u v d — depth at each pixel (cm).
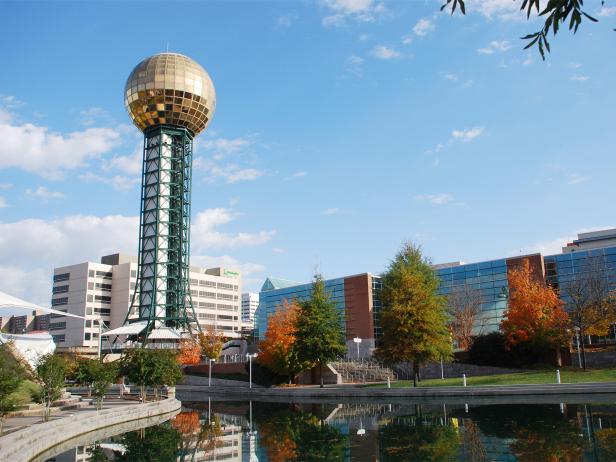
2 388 2377
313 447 2488
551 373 5344
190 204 11788
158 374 4694
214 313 17212
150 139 11788
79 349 13788
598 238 10331
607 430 2503
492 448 2219
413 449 2298
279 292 13062
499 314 9369
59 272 15862
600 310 6206
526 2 700
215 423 3672
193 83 11575
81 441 2909
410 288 5597
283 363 6738
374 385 6050
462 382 5388
